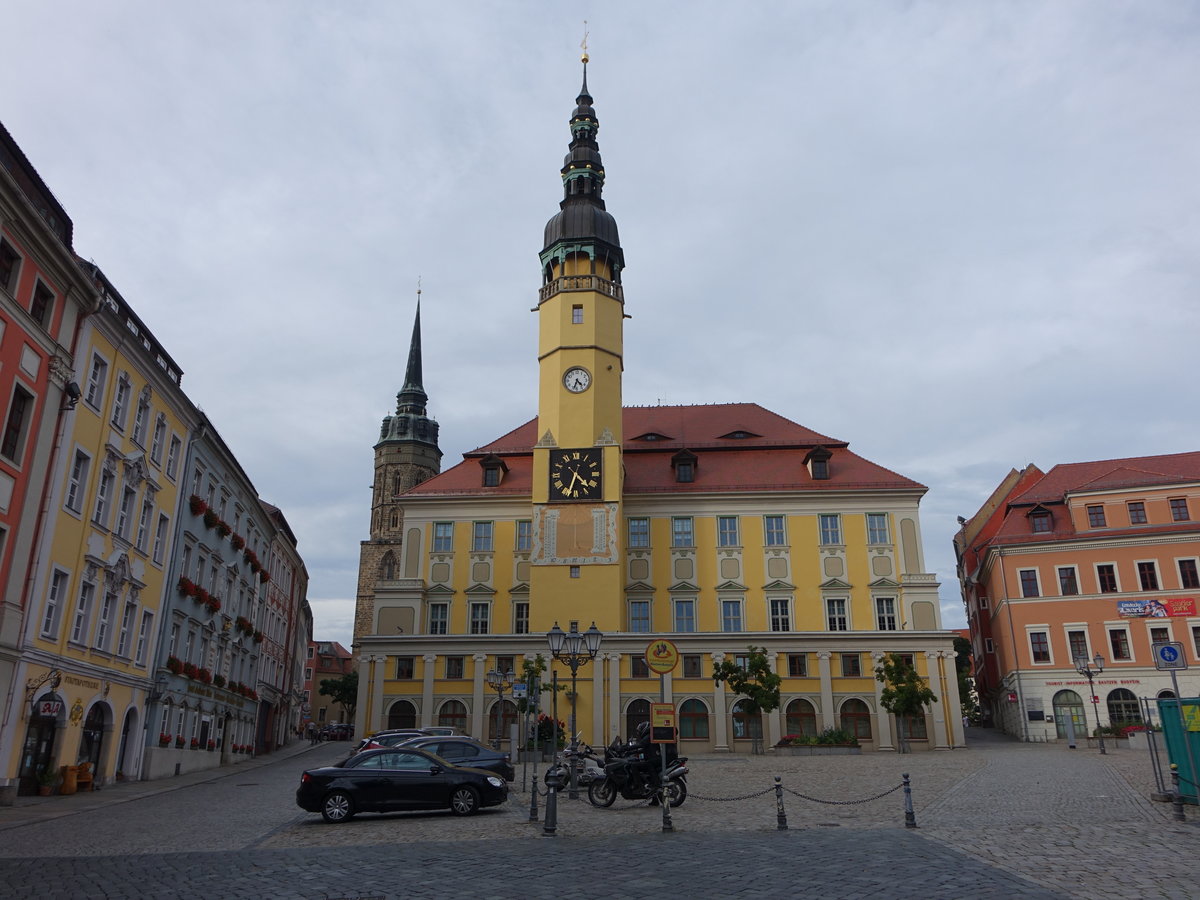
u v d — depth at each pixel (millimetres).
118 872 14094
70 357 30078
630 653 58625
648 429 74250
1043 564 64250
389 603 65188
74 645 30859
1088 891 11406
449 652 60594
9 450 27250
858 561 63531
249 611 55688
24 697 27781
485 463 69250
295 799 28188
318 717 139125
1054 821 18422
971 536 90125
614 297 68500
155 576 38031
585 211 70312
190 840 18406
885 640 58531
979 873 12664
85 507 31469
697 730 57219
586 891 11914
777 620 63031
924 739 56750
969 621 88500
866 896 11211
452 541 67062
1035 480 85188
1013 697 63906
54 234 28000
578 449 63906
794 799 24281
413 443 132500
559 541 62344
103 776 33562
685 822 19625
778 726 56969
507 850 15812
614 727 57531
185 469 41188
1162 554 61219
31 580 28094
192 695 43156
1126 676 60312
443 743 27297
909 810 18031
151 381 36562
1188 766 18625
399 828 19703
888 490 64438
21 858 15875
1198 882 11883
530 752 44469
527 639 60125
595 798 23172
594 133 75125
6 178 25172
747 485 66375
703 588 64062
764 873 12961
